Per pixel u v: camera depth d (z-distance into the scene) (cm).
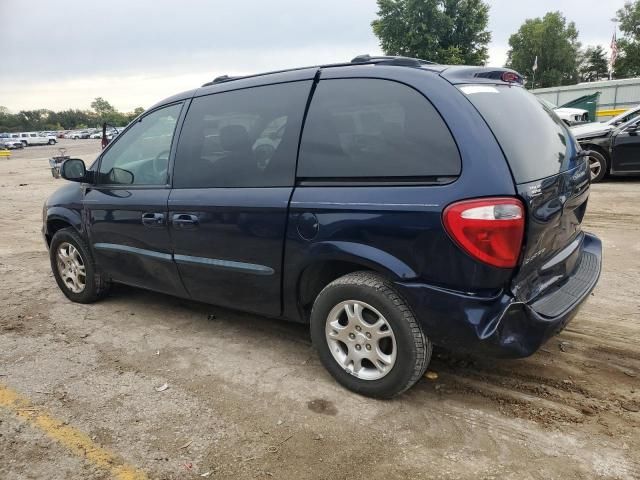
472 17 3244
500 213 249
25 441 285
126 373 355
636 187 972
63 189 490
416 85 283
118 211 418
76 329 432
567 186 303
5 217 1015
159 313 460
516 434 276
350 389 319
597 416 288
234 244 344
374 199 281
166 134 396
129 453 272
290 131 324
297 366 355
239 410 306
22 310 479
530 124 299
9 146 5078
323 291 314
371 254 284
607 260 554
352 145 297
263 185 330
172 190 380
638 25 5869
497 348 265
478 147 258
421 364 290
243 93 355
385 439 276
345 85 309
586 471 248
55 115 14400
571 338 379
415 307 278
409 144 277
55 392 333
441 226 260
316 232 303
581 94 2881
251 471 256
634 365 339
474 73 302
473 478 246
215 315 450
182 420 298
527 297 275
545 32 6469
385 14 3262
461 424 286
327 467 257
